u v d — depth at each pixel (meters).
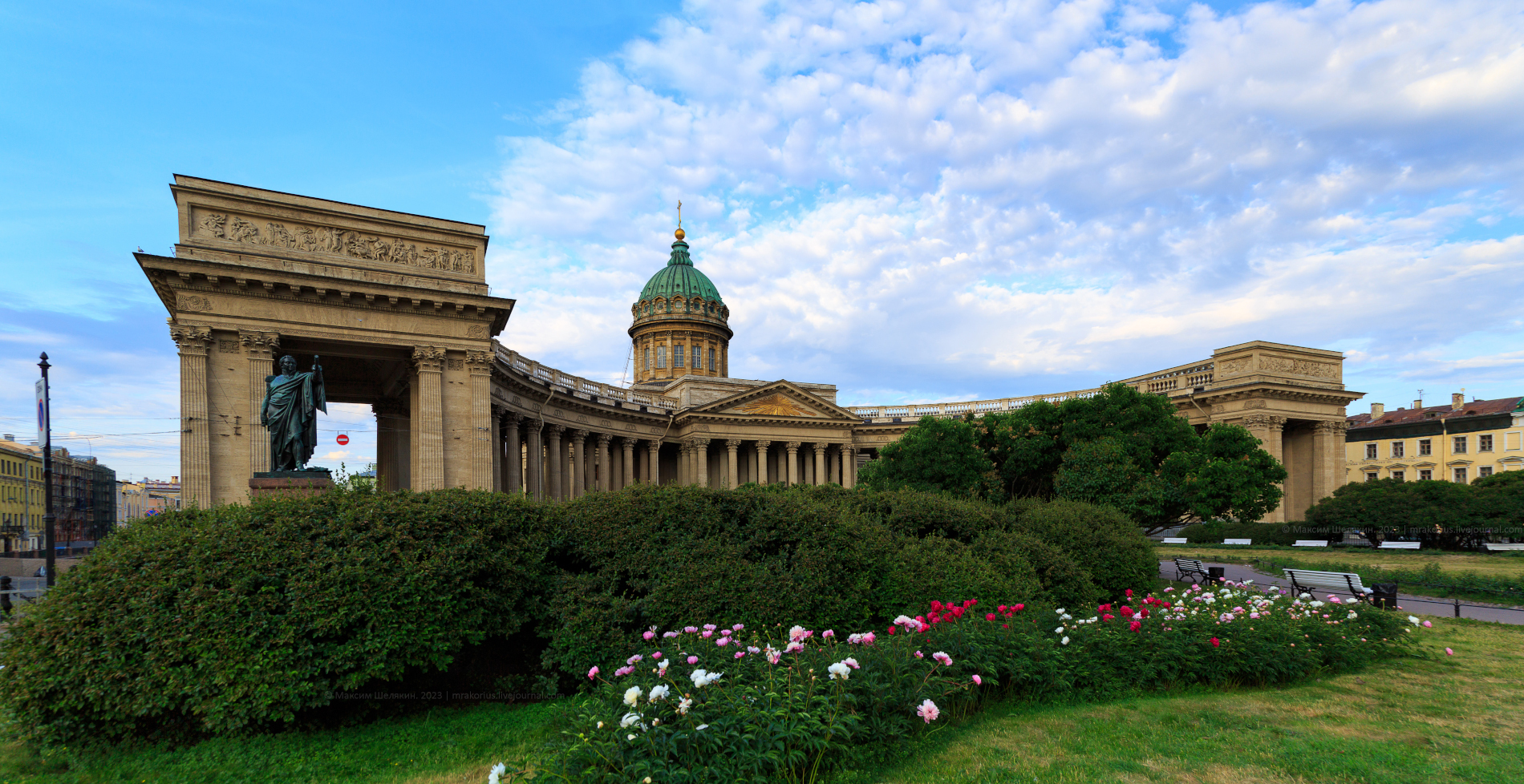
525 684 12.16
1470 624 18.44
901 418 79.50
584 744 7.36
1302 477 70.19
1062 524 19.45
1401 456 86.88
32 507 98.56
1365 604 15.69
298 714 10.44
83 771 9.23
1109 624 12.84
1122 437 39.03
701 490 13.91
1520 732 9.75
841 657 9.45
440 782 8.80
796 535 13.38
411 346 37.50
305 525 10.42
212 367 33.38
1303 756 8.79
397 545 10.42
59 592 9.73
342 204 36.62
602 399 62.78
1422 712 10.71
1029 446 42.06
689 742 7.27
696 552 12.45
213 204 33.94
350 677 9.70
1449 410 85.06
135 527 10.85
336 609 9.76
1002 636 11.30
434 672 11.86
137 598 9.41
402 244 38.00
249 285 33.94
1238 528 56.06
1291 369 66.62
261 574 9.66
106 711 9.34
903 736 8.77
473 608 11.00
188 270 32.34
